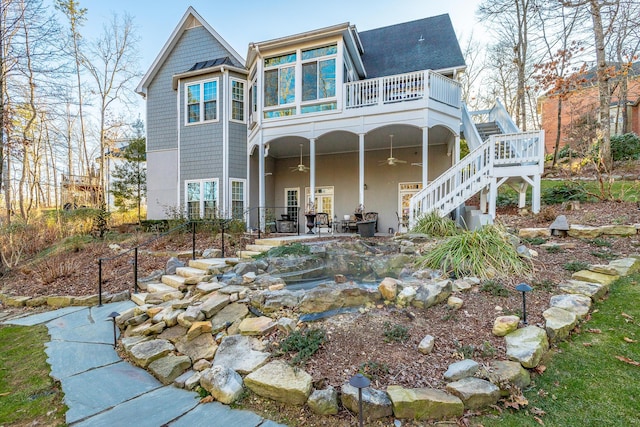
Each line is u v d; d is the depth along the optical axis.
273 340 3.31
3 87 10.19
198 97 12.38
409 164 12.42
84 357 3.71
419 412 2.28
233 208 11.99
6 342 4.30
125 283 6.45
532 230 6.03
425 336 3.10
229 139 11.94
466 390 2.36
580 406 2.33
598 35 9.15
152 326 4.06
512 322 3.08
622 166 11.21
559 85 9.40
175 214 11.55
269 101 10.48
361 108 9.44
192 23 13.24
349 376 2.67
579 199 8.17
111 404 2.75
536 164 7.48
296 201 14.04
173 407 2.68
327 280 5.07
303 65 10.05
